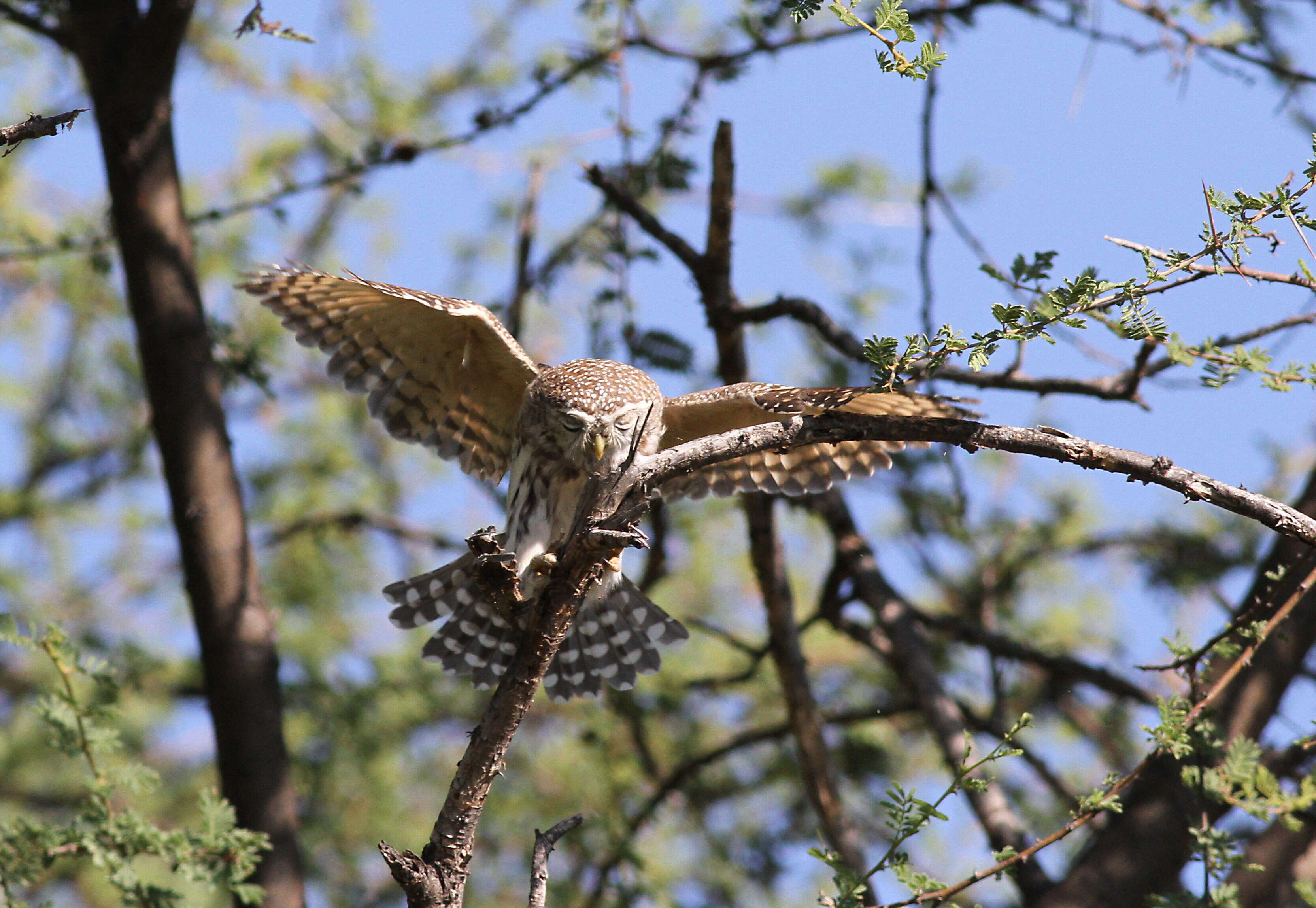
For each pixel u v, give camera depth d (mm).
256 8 6934
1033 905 10117
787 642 11680
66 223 12781
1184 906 6172
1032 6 11539
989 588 13195
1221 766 6422
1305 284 5148
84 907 10797
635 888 11680
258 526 15273
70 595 15234
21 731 12625
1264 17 11594
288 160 15211
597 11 12117
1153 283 5152
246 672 9398
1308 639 10016
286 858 9070
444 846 5422
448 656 10367
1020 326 5215
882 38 4785
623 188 10617
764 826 13430
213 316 11102
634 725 12773
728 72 12016
